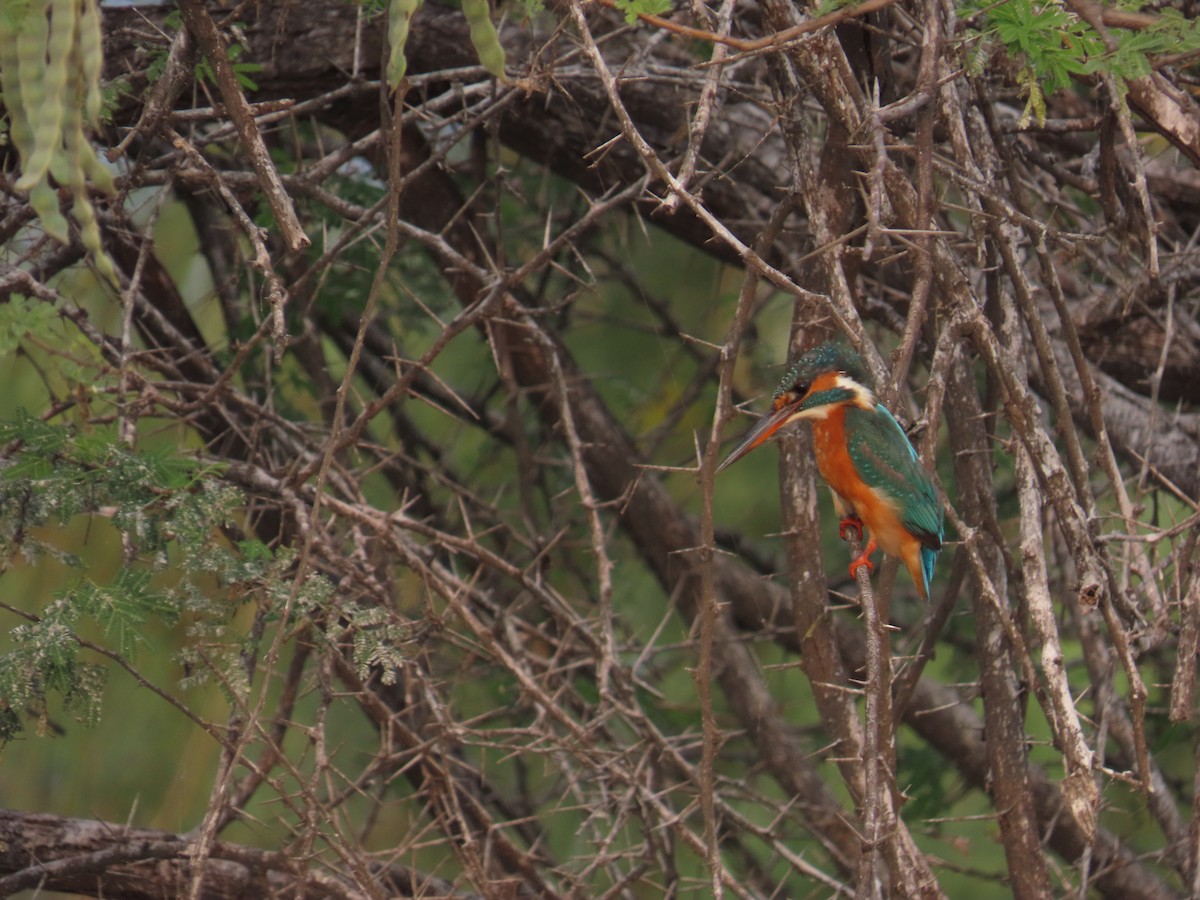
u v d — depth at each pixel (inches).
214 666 282.2
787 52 279.4
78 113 184.4
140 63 370.9
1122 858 419.2
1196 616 266.1
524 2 283.4
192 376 438.9
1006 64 309.4
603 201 389.1
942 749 469.4
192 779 454.0
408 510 520.7
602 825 431.8
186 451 350.0
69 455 297.6
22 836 340.8
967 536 272.4
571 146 444.8
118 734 457.4
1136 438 393.4
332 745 533.0
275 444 429.4
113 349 336.8
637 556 526.3
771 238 319.0
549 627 494.0
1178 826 361.7
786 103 311.0
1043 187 416.5
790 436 335.0
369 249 445.4
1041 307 407.2
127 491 295.6
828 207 311.7
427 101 412.2
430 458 582.2
